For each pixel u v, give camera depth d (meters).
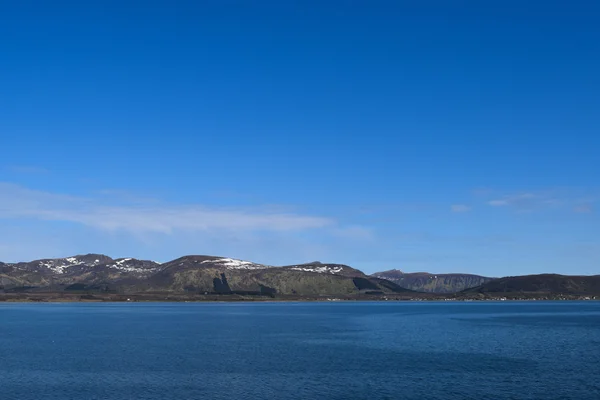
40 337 112.94
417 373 68.25
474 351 89.94
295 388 59.53
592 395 56.34
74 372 68.62
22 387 59.53
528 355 84.56
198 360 78.88
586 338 111.00
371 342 104.25
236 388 59.47
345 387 60.16
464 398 55.22
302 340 107.94
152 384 61.34
